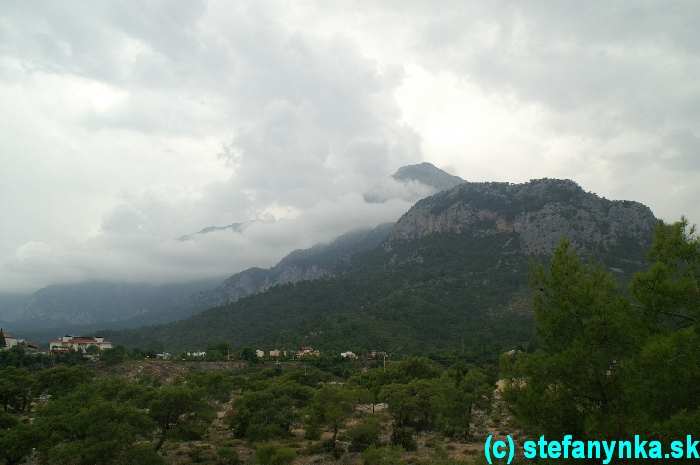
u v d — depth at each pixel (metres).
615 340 18.77
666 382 15.19
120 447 40.41
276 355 161.00
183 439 57.50
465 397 64.69
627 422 16.34
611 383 18.50
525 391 20.66
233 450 54.62
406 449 57.06
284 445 60.81
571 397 19.34
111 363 125.44
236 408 70.50
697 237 18.91
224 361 145.12
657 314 18.19
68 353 137.25
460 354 146.88
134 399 63.03
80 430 41.84
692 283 17.38
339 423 62.81
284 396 70.38
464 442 60.34
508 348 152.75
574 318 20.28
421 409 68.75
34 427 43.19
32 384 78.94
